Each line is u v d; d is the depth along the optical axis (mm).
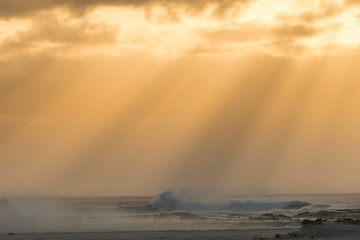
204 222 187125
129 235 130250
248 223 181125
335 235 121125
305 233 124812
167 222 187250
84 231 150750
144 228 161500
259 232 139000
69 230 154500
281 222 184000
